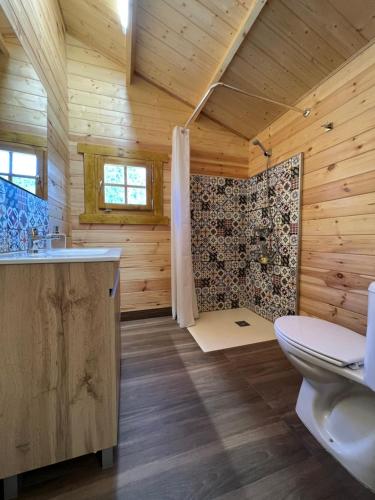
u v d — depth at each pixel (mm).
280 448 963
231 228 2689
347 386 1000
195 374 1466
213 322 2320
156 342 1897
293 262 2037
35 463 784
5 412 745
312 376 1016
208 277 2631
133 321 2346
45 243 1461
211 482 833
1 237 986
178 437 1014
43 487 811
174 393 1290
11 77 1094
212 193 2598
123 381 1391
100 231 2256
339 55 1511
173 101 2430
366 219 1440
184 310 2213
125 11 1656
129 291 2375
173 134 2240
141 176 2342
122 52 2100
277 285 2248
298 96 1917
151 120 2361
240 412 1155
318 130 1779
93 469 875
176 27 1689
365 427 894
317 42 1486
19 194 1153
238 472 866
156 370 1506
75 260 774
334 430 979
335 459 912
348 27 1350
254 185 2574
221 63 1824
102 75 2199
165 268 2484
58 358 781
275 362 1610
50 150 1603
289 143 2092
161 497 784
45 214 1497
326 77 1679
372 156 1398
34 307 747
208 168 2576
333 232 1669
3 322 724
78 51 2131
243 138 2699
